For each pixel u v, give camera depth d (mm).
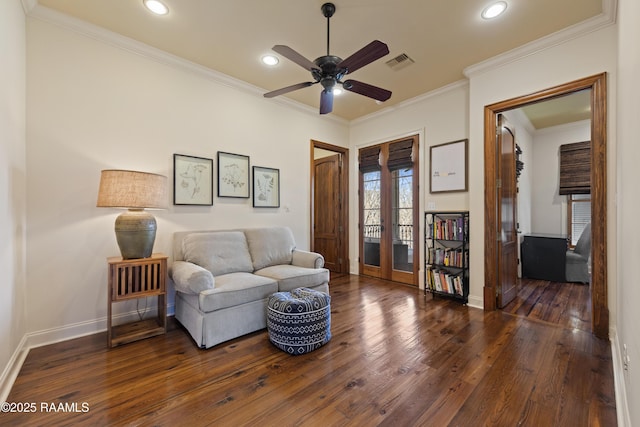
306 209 4430
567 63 2619
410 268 4355
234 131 3576
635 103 1273
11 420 1472
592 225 2496
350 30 2582
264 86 3709
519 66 2910
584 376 1862
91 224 2531
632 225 1347
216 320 2312
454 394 1693
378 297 3660
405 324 2760
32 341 2244
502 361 2059
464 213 3430
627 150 1565
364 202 5008
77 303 2457
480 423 1460
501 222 3229
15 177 1998
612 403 1600
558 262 4477
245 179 3672
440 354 2168
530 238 4734
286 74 3400
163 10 2322
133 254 2393
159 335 2506
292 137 4262
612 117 2396
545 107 4492
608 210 2404
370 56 2049
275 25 2518
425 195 4062
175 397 1664
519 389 1736
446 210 3807
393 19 2434
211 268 2861
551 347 2264
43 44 2316
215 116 3400
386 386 1775
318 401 1634
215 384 1795
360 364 2035
